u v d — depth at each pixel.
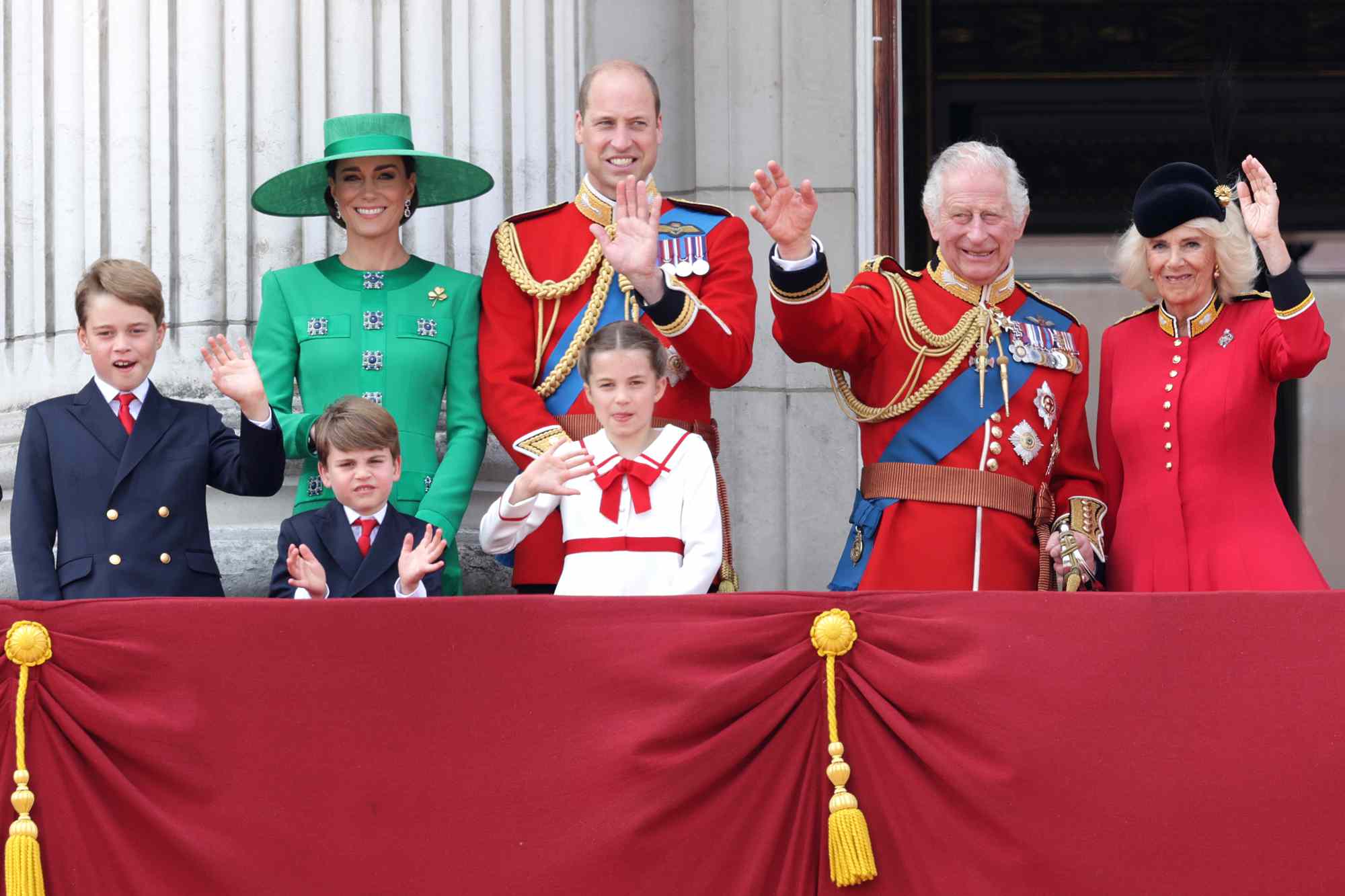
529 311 18.25
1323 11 36.91
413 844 14.12
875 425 17.42
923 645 14.34
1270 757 14.05
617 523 16.30
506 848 14.09
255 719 14.27
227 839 14.13
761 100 23.94
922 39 36.59
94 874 14.13
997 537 16.83
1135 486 17.20
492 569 20.19
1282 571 16.44
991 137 36.91
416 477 17.89
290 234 20.86
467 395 18.27
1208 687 14.16
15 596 20.33
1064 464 17.69
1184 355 17.20
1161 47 36.97
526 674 14.30
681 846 14.07
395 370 18.09
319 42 21.20
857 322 16.97
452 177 19.22
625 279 17.92
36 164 21.88
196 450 17.12
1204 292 17.20
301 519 16.91
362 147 18.31
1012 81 36.78
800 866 14.13
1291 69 37.00
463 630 14.36
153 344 17.08
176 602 14.43
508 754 14.20
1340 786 14.00
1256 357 16.78
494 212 21.45
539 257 18.23
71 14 21.72
